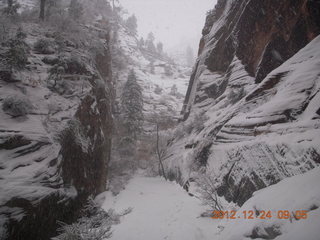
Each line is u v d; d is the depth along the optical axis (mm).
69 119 11781
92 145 14680
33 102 10930
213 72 29547
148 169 27578
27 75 12227
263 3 18875
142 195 18359
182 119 32562
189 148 22266
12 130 8773
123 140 27172
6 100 9453
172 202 15477
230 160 12766
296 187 5465
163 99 49281
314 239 3592
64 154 10648
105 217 11141
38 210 7617
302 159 7785
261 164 9898
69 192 10250
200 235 10016
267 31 18500
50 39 16859
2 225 6188
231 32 25875
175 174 21719
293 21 15531
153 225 12156
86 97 14547
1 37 13492
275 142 9617
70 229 8055
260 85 14453
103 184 17719
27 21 20062
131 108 29172
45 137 9719
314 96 9820
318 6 13500
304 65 11969
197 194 14891
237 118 14516
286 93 11469
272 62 17016
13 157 8156
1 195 6711
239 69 22359
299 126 9086
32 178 8070
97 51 21297
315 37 13734
